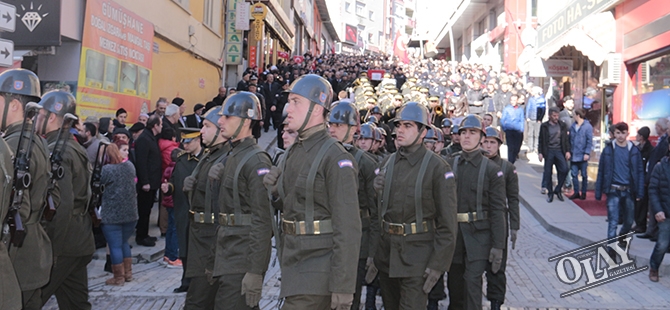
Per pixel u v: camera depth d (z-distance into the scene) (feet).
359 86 66.59
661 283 26.96
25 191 13.61
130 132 34.65
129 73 42.42
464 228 19.40
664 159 26.94
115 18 39.63
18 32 31.50
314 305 12.08
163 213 34.01
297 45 167.53
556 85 77.25
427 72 106.22
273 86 73.15
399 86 93.76
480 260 19.10
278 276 26.94
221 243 15.08
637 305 23.49
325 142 12.62
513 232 21.12
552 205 45.11
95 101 36.65
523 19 104.01
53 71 34.86
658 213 26.68
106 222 24.58
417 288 16.37
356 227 12.07
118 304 22.30
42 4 31.42
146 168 30.83
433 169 16.49
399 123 17.01
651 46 49.16
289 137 21.38
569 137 47.24
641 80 52.34
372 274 18.19
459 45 175.83
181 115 41.96
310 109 12.62
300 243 12.31
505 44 108.06
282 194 12.82
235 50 79.92
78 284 17.79
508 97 68.03
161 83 52.08
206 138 18.03
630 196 31.14
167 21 53.26
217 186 17.16
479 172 19.54
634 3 52.44
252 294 13.73
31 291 13.98
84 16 34.96
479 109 64.39
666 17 46.80
